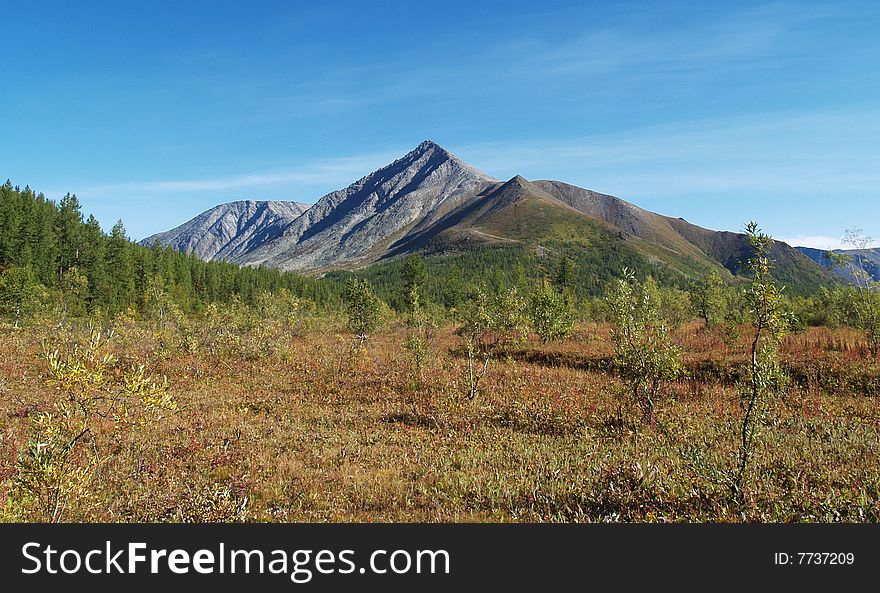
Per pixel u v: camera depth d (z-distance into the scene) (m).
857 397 16.58
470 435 14.27
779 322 9.17
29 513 7.71
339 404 18.77
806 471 9.78
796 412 15.32
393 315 59.91
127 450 11.98
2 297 41.44
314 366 25.94
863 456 10.87
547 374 22.61
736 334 24.30
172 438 13.24
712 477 9.02
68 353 8.19
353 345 33.41
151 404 8.26
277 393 20.25
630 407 15.75
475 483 10.11
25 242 68.31
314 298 125.06
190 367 24.70
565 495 9.38
